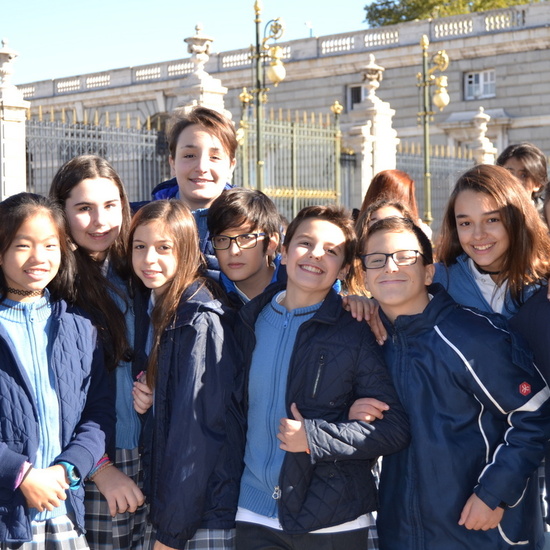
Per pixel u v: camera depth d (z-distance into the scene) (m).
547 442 3.45
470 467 3.19
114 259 3.85
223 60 33.19
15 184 13.12
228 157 4.46
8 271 3.33
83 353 3.44
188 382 3.30
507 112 29.22
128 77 33.94
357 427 3.17
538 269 3.64
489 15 29.42
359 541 3.30
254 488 3.36
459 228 3.71
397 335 3.34
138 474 3.83
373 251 3.35
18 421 3.20
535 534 3.38
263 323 3.49
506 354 3.17
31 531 3.20
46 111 36.25
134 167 14.49
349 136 18.39
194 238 3.54
